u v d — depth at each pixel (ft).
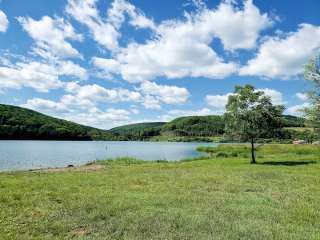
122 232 33.81
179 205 46.19
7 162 179.22
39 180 75.97
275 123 141.59
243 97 143.23
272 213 41.50
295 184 68.44
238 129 142.10
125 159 162.20
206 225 35.83
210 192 57.57
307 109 141.49
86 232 34.24
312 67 139.64
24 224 36.91
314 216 40.29
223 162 140.36
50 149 337.11
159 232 33.58
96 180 75.46
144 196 52.90
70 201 48.70
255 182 71.51
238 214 41.06
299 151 211.61
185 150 383.04
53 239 31.76
